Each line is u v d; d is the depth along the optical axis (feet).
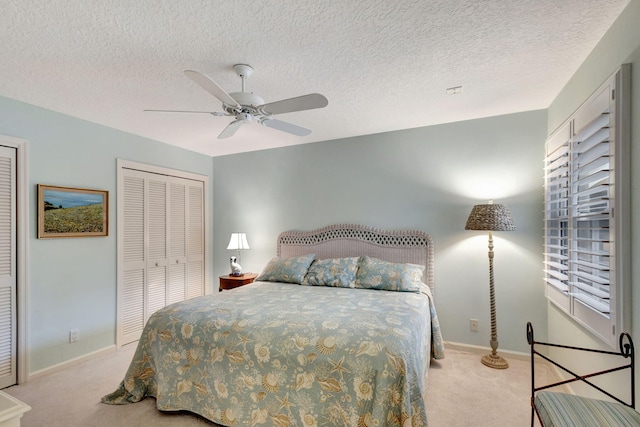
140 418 6.86
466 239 10.47
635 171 4.95
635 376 4.81
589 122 6.11
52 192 9.23
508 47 6.23
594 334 6.24
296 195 13.42
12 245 8.43
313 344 5.85
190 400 6.75
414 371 5.48
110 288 10.82
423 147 11.14
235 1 4.85
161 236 12.77
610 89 5.42
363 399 5.36
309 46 6.14
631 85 5.03
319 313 7.04
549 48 6.27
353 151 12.30
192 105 8.99
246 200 14.51
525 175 9.75
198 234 14.56
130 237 11.54
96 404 7.41
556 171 8.32
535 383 8.24
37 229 8.88
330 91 8.18
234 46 6.11
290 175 13.56
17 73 7.05
